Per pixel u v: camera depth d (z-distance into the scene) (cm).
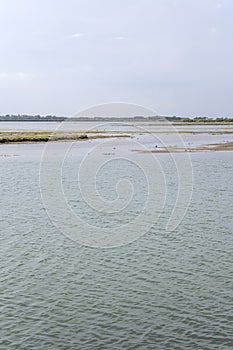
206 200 3316
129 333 1407
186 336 1385
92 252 2153
